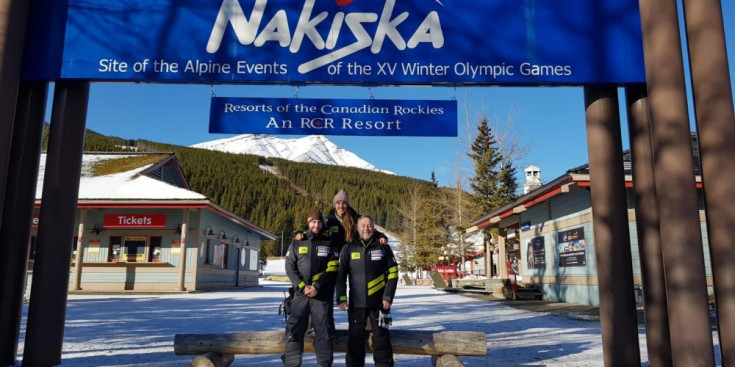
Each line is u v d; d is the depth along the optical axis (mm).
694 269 3943
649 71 4262
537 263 18312
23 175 5340
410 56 5234
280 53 5242
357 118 5320
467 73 5191
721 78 4078
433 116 5340
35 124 5449
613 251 4863
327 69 5215
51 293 5223
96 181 24203
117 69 5211
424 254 48219
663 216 4082
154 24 5281
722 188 3943
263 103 5312
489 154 37844
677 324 3943
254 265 34312
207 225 24219
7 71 4848
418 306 14375
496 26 5246
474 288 21953
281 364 5379
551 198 17359
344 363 5543
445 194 40688
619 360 4715
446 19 5281
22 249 5293
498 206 36844
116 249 22531
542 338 7594
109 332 7984
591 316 10797
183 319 10047
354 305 4477
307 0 5324
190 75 5199
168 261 22344
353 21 5293
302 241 4598
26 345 5160
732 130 4012
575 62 5125
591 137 5141
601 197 4984
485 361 5691
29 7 5258
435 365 4762
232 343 4602
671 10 4230
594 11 5195
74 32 5270
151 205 21469
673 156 4062
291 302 4531
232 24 5281
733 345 3787
